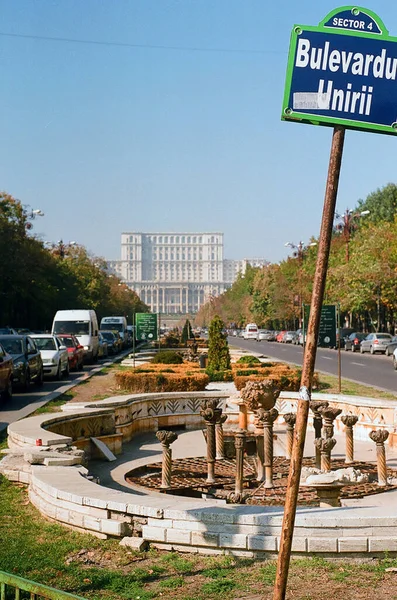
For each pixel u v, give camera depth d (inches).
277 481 460.1
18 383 1021.2
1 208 2459.4
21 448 454.9
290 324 4207.7
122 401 649.0
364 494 419.5
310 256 3415.4
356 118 184.9
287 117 183.5
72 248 3831.2
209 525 285.0
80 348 1550.2
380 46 186.2
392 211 4045.3
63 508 331.0
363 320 3075.8
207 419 457.7
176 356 1437.0
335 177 183.2
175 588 250.8
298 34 183.6
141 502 307.7
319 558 272.7
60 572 267.6
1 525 335.0
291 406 724.0
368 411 634.2
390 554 273.0
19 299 2746.1
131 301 5502.0
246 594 243.0
